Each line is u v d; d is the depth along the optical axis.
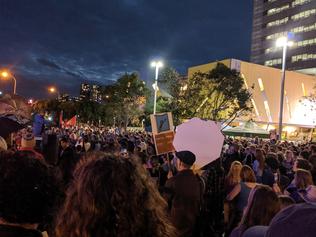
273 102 68.19
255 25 120.25
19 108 10.85
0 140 5.38
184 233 4.86
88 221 1.85
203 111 37.59
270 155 11.29
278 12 112.62
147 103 52.94
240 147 17.47
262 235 3.09
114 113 56.12
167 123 8.00
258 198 4.17
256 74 66.12
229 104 37.69
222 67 37.44
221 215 6.06
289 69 108.00
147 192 2.00
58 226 1.93
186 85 38.78
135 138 21.69
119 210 1.88
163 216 2.06
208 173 6.34
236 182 7.16
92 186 1.89
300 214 1.58
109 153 2.14
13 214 2.04
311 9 103.88
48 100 91.44
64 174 7.63
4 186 2.03
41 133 12.20
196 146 6.20
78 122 88.94
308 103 70.75
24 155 2.18
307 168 8.62
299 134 70.06
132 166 2.02
